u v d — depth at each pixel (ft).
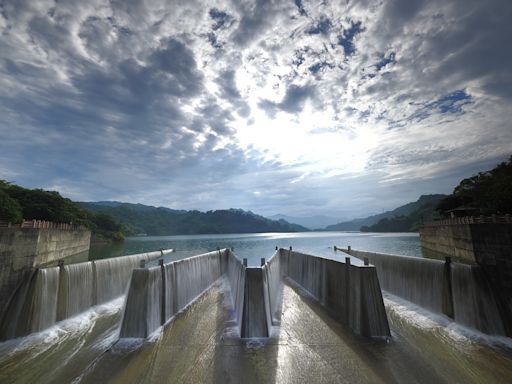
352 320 41.98
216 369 31.37
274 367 31.63
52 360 34.35
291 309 50.98
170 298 48.08
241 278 47.26
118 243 266.36
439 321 44.21
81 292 52.85
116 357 34.50
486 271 42.24
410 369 31.12
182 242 294.05
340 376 29.84
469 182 173.17
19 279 45.80
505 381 28.84
